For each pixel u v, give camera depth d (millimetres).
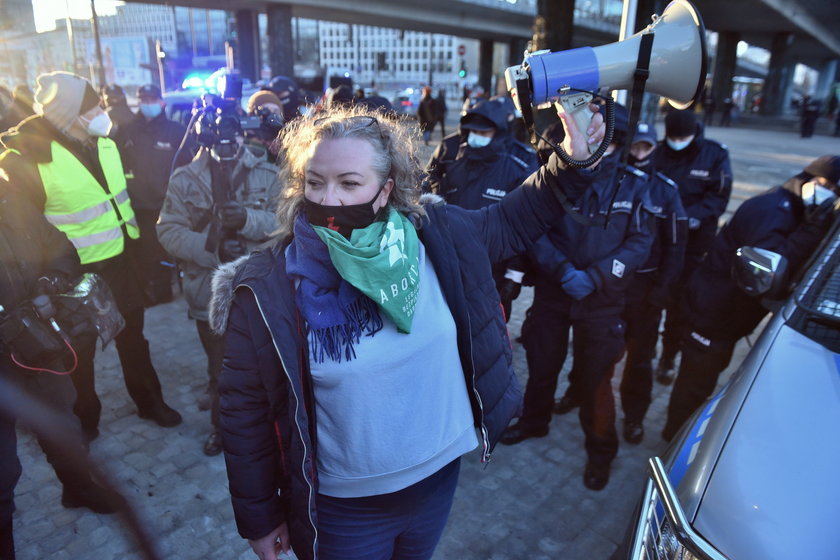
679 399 3121
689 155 4359
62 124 2682
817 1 27328
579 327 2801
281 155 1381
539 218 1547
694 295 3008
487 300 1495
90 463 2578
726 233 2961
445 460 1467
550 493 2916
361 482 1387
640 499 1731
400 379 1337
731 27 33906
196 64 30594
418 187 1401
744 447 1507
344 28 143500
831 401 1558
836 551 1242
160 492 2838
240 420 1379
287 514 1478
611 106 1364
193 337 4535
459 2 31609
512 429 3312
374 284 1215
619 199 2707
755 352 1917
